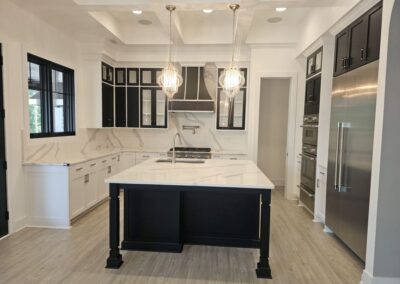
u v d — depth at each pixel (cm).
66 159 419
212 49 562
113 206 277
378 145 241
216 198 330
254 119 544
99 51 516
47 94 430
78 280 257
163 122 597
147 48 571
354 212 300
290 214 449
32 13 383
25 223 381
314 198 424
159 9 361
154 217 318
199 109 567
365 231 278
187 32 525
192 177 286
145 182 269
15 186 362
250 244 330
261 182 267
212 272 275
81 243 333
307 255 312
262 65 528
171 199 315
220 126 585
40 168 378
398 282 244
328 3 335
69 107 496
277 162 659
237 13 379
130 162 580
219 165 363
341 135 325
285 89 643
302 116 520
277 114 649
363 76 285
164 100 593
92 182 451
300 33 482
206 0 332
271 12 445
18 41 362
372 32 271
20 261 289
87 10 366
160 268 281
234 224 331
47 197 382
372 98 267
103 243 334
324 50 399
